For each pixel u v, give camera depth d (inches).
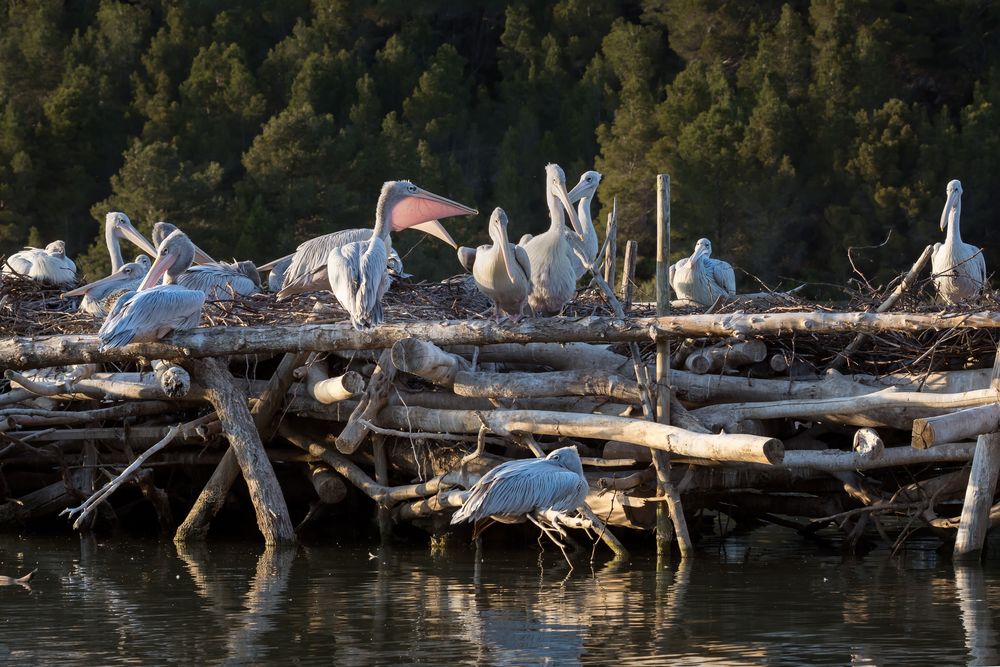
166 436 550.3
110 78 1770.4
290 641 355.6
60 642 354.9
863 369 549.3
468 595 429.1
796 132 1518.2
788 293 589.6
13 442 603.2
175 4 1877.5
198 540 583.8
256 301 595.8
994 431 455.2
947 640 352.8
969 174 1459.2
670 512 514.0
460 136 1753.2
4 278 709.3
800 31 1647.4
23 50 1768.0
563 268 519.5
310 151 1512.1
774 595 425.7
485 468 524.4
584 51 1927.9
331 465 595.5
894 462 493.4
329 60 1717.5
